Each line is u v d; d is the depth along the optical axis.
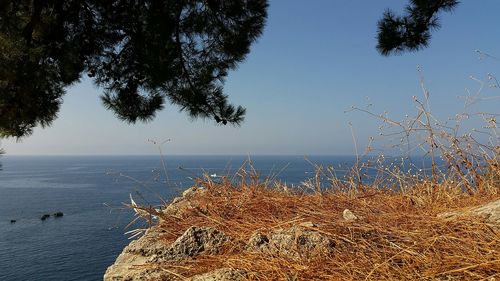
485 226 2.46
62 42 9.71
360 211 3.33
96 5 10.02
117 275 2.62
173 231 3.34
